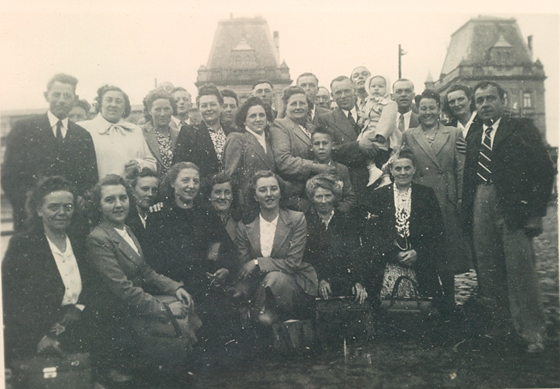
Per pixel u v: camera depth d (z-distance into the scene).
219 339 4.82
